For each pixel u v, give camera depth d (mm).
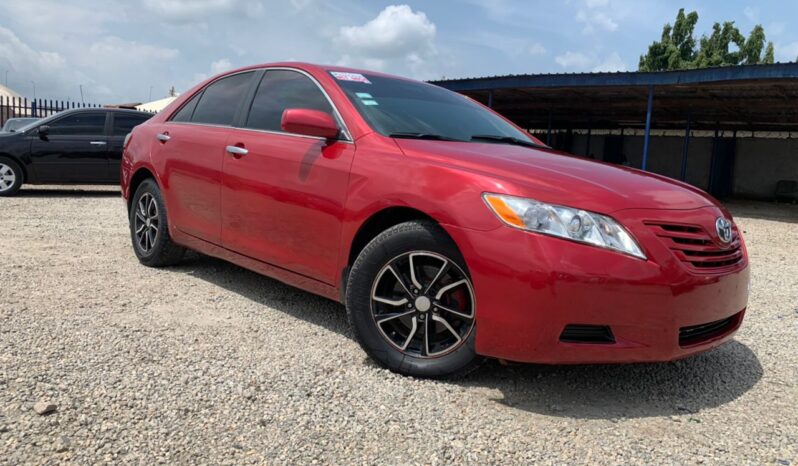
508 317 2506
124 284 4254
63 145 10164
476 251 2564
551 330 2453
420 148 2998
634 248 2461
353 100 3424
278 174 3469
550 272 2418
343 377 2812
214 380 2693
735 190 22844
